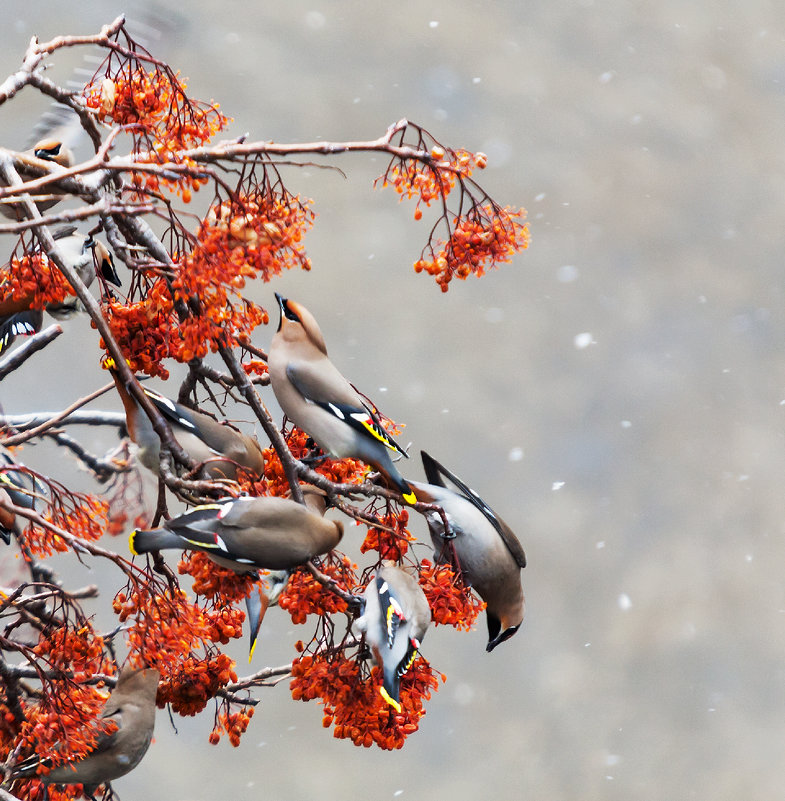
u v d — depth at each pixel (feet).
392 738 34.01
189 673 34.30
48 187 34.06
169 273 33.94
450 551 34.24
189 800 85.35
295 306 34.22
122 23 34.14
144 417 33.96
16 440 34.47
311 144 33.81
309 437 34.37
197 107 34.19
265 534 33.76
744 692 101.19
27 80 33.96
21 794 34.32
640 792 94.68
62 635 34.12
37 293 34.01
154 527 34.06
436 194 34.01
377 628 33.86
